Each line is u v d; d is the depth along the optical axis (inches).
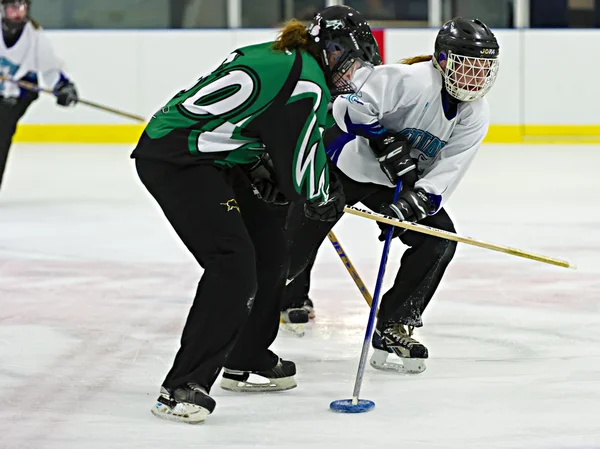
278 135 307.9
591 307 498.3
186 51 1362.0
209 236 317.4
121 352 414.0
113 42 1359.5
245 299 317.7
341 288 547.5
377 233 732.7
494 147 1342.3
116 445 302.4
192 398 319.9
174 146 317.7
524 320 472.7
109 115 1371.8
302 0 1378.0
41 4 1373.0
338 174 399.5
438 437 309.1
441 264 385.7
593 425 320.8
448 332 451.8
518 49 1355.8
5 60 859.4
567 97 1363.2
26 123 1381.6
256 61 308.3
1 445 302.7
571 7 1366.9
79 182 1024.9
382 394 358.0
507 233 730.2
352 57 323.3
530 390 361.7
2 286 548.1
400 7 1374.3
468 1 1370.6
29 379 374.3
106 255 643.5
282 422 325.1
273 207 349.1
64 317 476.1
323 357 411.2
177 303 507.8
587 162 1179.9
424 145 383.9
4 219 796.0
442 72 366.0
